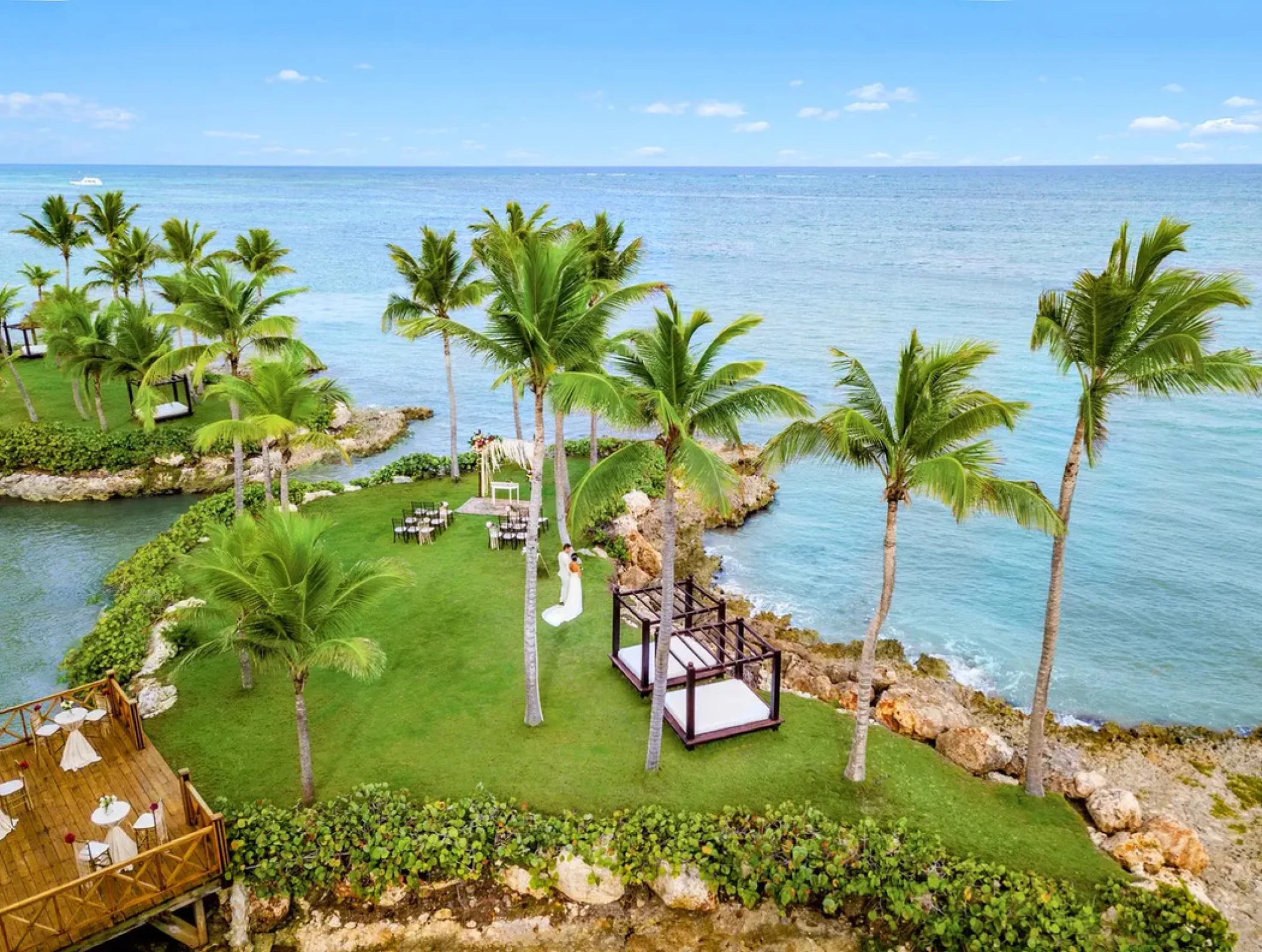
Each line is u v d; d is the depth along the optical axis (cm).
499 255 1925
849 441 1828
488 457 3838
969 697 2772
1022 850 1891
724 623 2378
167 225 5725
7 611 3098
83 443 4516
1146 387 1825
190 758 2072
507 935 1719
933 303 10506
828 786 2023
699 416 1845
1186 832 2020
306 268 13838
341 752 2100
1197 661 3070
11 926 1460
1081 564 3869
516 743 2142
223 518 3634
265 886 1725
